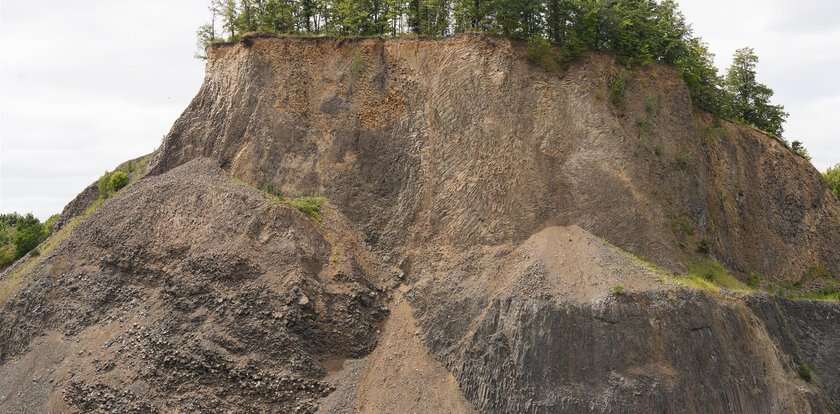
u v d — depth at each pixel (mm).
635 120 49031
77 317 42375
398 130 48469
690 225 47500
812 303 48500
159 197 46250
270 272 41594
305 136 49250
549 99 48156
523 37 50719
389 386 39156
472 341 39125
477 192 45219
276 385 38281
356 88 49969
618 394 36375
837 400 44344
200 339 39188
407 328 41781
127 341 40031
